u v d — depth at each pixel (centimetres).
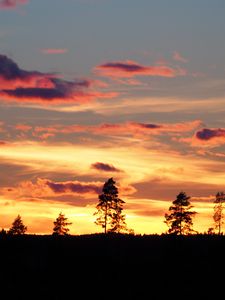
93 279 7569
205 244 8669
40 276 7662
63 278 7606
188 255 8238
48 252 8512
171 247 8575
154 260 8125
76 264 8050
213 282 7406
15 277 7619
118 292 7219
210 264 7912
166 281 7469
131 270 7819
